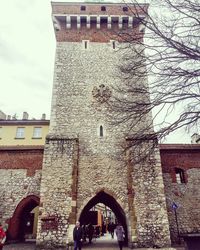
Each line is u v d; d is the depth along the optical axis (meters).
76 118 16.20
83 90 17.11
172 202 15.67
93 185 14.38
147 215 13.42
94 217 29.11
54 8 19.80
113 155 15.19
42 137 24.20
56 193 13.83
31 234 21.39
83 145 15.44
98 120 16.19
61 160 14.66
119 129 15.86
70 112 16.36
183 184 16.30
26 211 17.47
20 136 24.38
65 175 14.27
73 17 19.45
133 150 14.70
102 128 15.95
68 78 17.48
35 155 17.00
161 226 13.16
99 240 22.45
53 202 13.62
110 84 17.23
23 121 24.62
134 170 14.43
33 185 16.25
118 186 14.38
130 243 13.00
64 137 15.28
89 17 19.39
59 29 19.42
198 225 15.12
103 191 14.26
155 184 14.12
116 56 18.38
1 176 16.53
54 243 12.75
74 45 18.84
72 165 14.55
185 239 8.65
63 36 19.20
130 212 13.50
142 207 13.62
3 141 23.94
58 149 14.94
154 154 14.78
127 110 6.92
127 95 16.69
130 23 19.08
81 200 13.99
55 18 19.53
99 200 17.25
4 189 16.25
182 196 15.92
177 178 17.81
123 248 13.15
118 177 14.60
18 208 15.83
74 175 14.28
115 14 19.52
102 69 17.86
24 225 17.61
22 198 16.02
